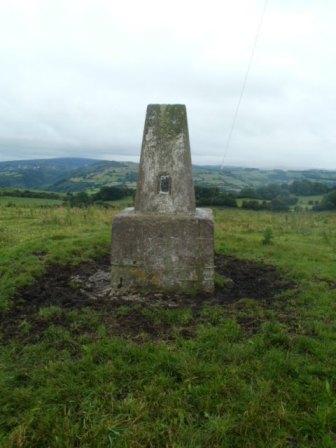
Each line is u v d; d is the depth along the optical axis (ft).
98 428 12.01
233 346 16.35
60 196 139.33
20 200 114.21
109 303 21.03
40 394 13.61
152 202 23.27
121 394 13.70
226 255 32.17
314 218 61.72
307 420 12.32
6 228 42.96
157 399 13.29
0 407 13.07
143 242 22.40
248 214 69.62
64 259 28.86
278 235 43.11
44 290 23.30
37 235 38.88
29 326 18.40
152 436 11.82
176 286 22.52
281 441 11.57
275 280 25.90
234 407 12.94
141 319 19.15
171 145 23.06
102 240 34.06
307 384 14.05
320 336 17.54
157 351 15.92
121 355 15.67
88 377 14.40
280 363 15.01
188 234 22.20
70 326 18.43
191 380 14.21
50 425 12.30
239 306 20.79
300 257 31.60
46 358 15.71
